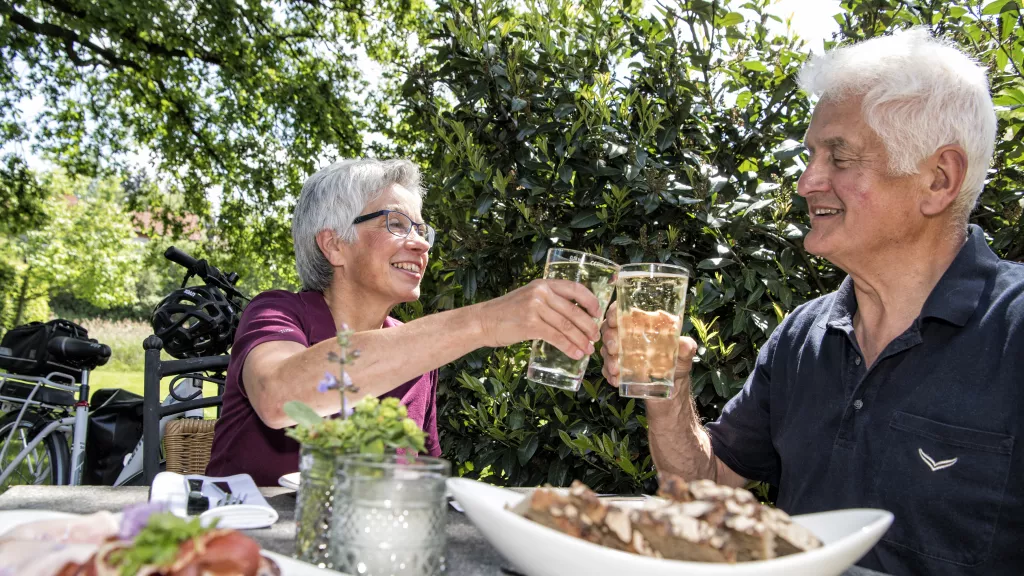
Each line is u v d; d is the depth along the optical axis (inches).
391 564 32.7
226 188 462.0
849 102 62.7
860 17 107.0
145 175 506.6
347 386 39.2
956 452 55.7
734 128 110.9
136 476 131.3
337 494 34.1
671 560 32.2
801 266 103.9
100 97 456.1
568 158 107.6
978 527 54.8
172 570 25.2
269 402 55.4
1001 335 56.9
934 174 60.3
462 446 112.3
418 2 457.7
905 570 57.1
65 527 31.2
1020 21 97.0
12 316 946.1
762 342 100.4
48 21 408.5
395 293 83.0
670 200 100.7
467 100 113.0
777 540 32.9
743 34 110.7
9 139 439.5
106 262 1137.4
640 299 55.7
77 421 160.1
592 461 102.0
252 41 439.2
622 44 115.4
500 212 115.6
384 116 460.1
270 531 44.1
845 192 62.5
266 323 69.7
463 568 38.8
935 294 59.4
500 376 104.6
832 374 65.8
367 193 82.2
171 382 131.8
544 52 115.7
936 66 60.2
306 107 426.6
